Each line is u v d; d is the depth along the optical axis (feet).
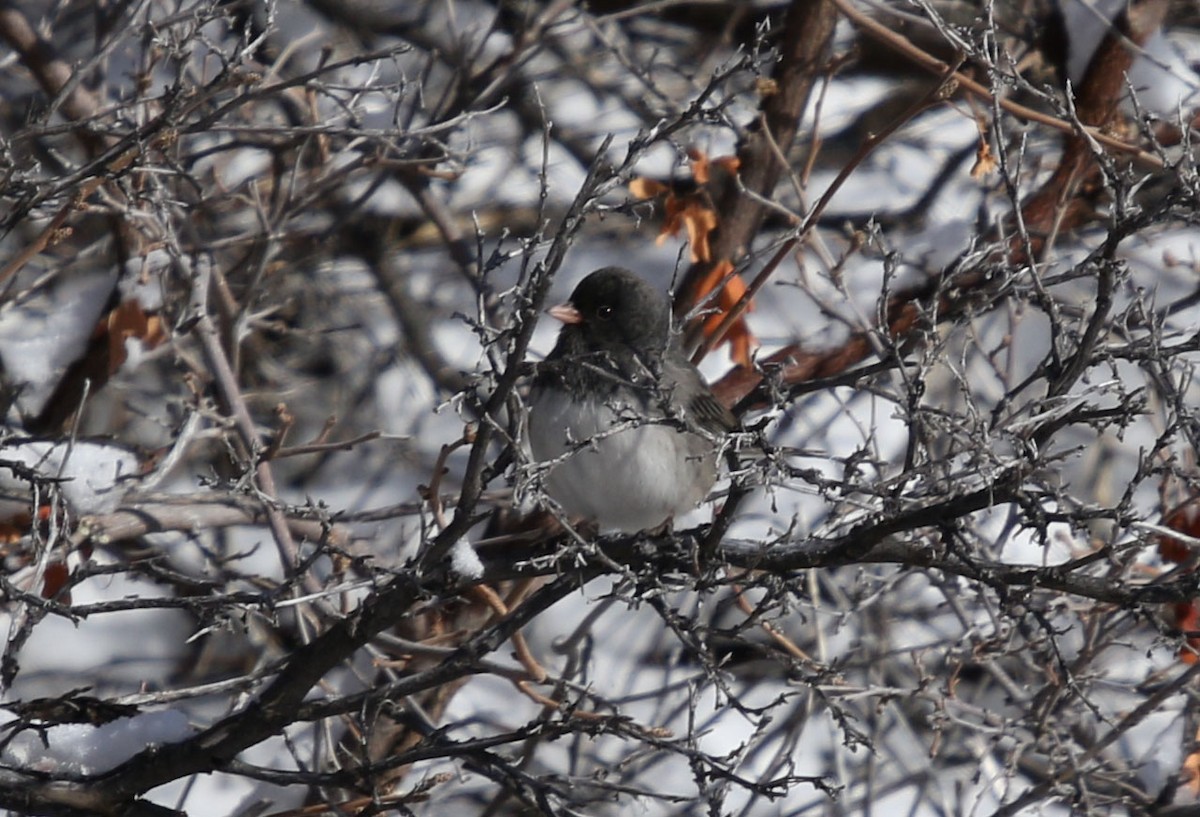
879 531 23.18
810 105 51.24
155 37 27.68
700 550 24.13
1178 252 42.83
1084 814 30.37
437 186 50.57
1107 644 30.55
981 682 38.24
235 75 27.86
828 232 48.91
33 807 25.79
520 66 42.88
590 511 30.76
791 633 41.11
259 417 47.11
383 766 25.67
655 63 48.24
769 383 23.65
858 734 24.85
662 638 44.16
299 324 50.08
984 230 35.68
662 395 22.95
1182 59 39.42
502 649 43.88
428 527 26.08
